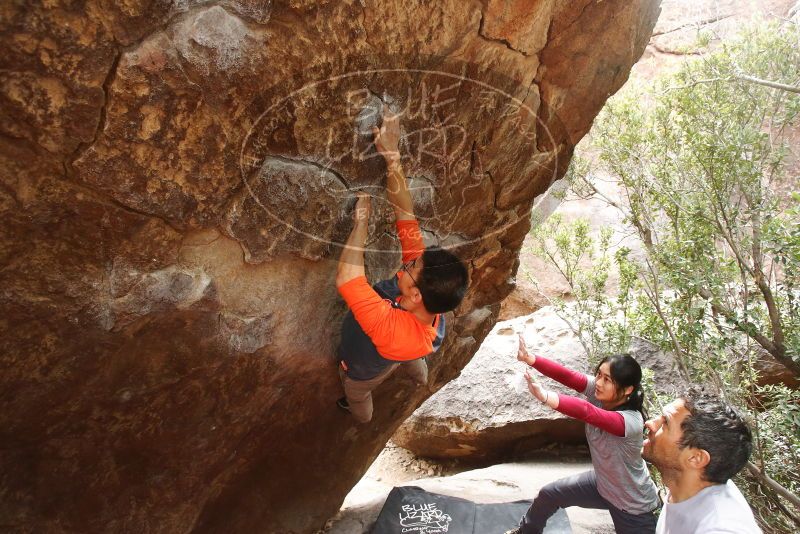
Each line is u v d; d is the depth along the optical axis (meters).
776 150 3.58
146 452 2.14
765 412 3.54
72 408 1.82
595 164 5.04
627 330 4.22
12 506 1.90
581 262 7.39
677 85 3.71
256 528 3.06
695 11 8.16
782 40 3.42
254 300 2.01
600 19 2.17
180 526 2.45
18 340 1.57
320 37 1.59
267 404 2.47
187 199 1.64
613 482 2.83
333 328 2.41
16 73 1.23
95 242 1.55
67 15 1.22
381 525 3.73
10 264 1.46
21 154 1.33
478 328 3.78
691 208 3.51
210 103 1.51
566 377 3.08
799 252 2.99
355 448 3.51
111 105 1.37
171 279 1.74
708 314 3.74
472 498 4.55
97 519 2.13
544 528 3.63
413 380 3.39
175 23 1.38
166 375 1.95
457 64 1.93
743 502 1.75
